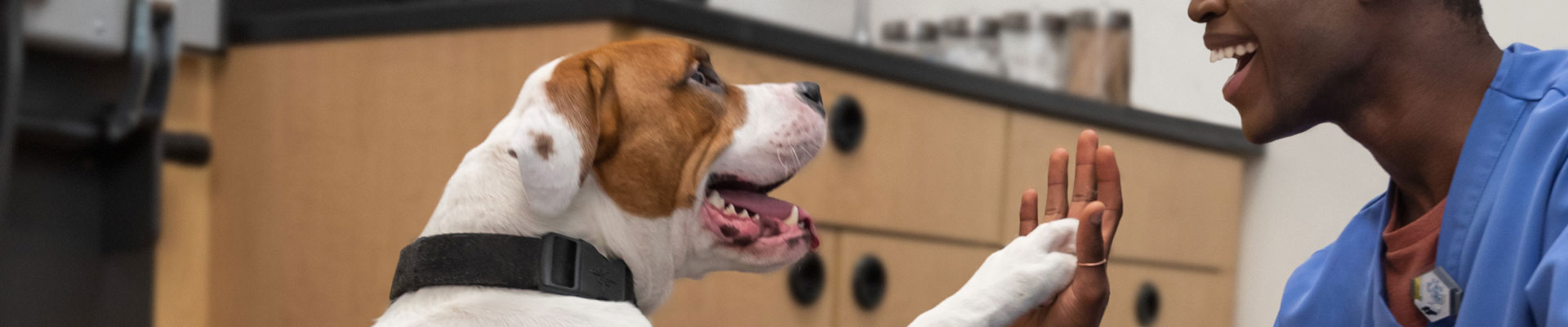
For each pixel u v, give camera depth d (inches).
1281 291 82.0
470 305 41.5
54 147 65.7
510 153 41.4
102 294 69.2
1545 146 33.5
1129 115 84.3
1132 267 84.6
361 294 69.2
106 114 67.4
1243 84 38.2
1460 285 35.5
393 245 67.7
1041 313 43.9
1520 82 35.1
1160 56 85.6
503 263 42.2
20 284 65.6
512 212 43.6
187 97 76.7
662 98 46.1
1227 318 84.8
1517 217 33.6
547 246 42.6
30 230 66.1
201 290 77.6
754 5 87.5
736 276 65.4
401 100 68.1
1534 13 62.2
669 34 59.4
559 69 44.8
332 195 71.1
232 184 76.9
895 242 72.6
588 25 59.2
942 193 75.1
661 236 46.3
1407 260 38.3
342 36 71.1
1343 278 42.1
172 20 68.6
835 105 67.2
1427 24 35.4
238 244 76.4
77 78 66.5
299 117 73.5
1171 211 87.2
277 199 74.2
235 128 76.9
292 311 72.9
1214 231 85.5
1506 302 33.4
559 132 41.8
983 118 77.7
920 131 73.4
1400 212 40.5
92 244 69.1
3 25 56.5
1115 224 41.4
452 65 65.6
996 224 79.5
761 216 49.1
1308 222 80.0
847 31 94.6
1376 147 37.7
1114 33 87.4
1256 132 38.2
